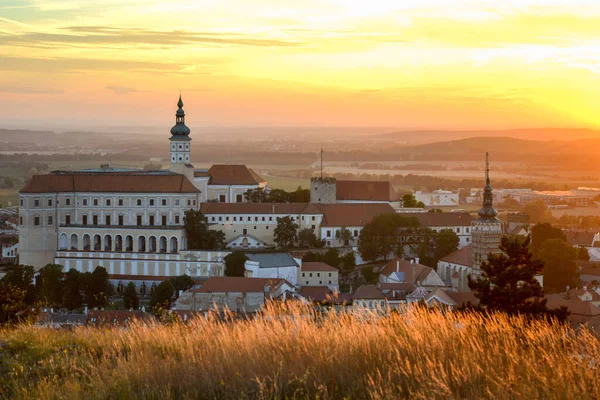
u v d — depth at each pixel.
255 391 47.44
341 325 56.66
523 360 48.47
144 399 47.56
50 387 50.16
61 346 61.38
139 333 61.72
